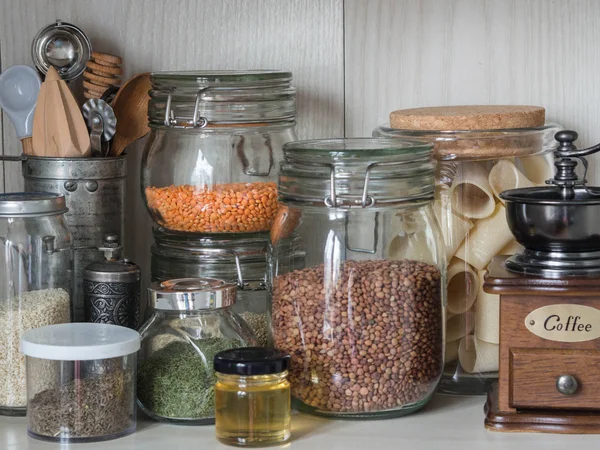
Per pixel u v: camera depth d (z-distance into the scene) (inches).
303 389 46.4
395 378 46.0
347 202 45.5
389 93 59.9
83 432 44.2
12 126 58.8
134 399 45.8
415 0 59.2
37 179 54.4
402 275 45.9
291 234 46.9
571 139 45.4
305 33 59.6
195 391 46.2
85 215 54.3
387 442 43.6
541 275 44.5
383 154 45.1
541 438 43.9
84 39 57.1
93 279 50.0
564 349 44.4
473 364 50.8
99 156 54.9
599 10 58.6
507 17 59.0
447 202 50.4
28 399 45.2
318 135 60.2
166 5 59.5
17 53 59.0
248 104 52.6
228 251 53.1
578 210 43.0
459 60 59.4
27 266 48.5
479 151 50.0
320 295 45.7
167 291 46.1
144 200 55.2
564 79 59.2
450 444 43.3
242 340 47.3
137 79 56.5
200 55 59.8
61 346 43.7
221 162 53.1
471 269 50.4
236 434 43.3
